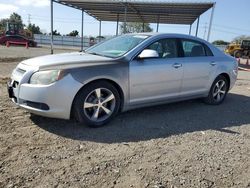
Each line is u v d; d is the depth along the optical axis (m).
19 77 4.22
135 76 4.70
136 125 4.71
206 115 5.56
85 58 4.57
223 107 6.27
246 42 32.38
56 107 4.05
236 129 4.85
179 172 3.26
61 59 4.45
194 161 3.55
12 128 4.23
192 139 4.26
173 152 3.77
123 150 3.74
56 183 2.91
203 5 16.22
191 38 5.75
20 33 39.19
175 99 5.49
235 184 3.10
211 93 6.19
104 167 3.27
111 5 18.72
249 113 5.91
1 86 7.05
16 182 2.88
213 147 4.01
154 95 5.07
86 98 4.27
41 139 3.93
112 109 4.60
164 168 3.33
